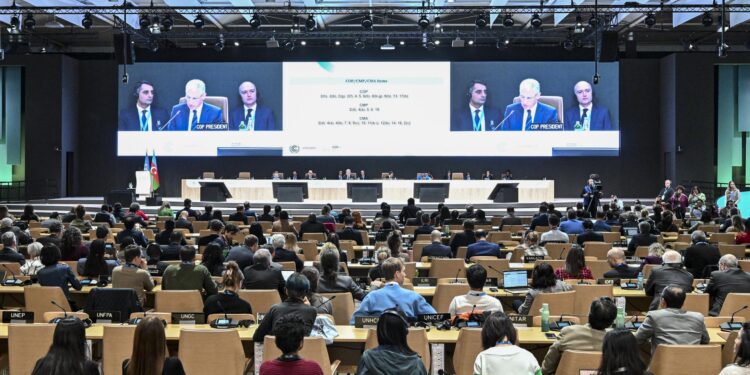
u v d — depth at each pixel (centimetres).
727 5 2155
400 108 3053
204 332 653
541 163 3272
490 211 2725
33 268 1047
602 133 3072
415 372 485
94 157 3331
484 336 520
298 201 2831
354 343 761
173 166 3272
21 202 2958
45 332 674
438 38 2972
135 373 478
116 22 2698
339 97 3058
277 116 3078
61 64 3166
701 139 3097
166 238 1384
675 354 603
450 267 1140
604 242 1454
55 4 2484
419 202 2841
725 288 884
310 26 2323
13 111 3325
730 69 3225
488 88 3066
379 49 3209
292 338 489
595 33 2380
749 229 1427
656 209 1862
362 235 1608
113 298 810
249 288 912
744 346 504
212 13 2361
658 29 3059
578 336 607
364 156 3247
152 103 3106
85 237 1588
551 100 3075
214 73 3088
